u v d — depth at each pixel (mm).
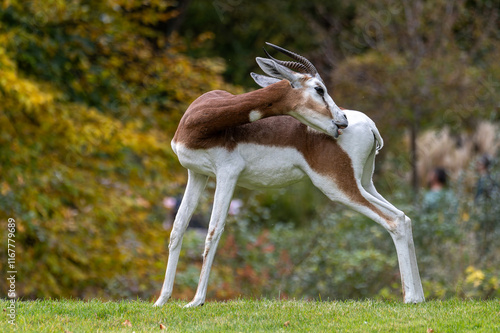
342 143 18188
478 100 42062
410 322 16375
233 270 32656
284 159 18422
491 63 42406
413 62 42219
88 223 30484
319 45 56688
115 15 34312
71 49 33062
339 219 35031
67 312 17906
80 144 29609
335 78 43031
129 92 33438
